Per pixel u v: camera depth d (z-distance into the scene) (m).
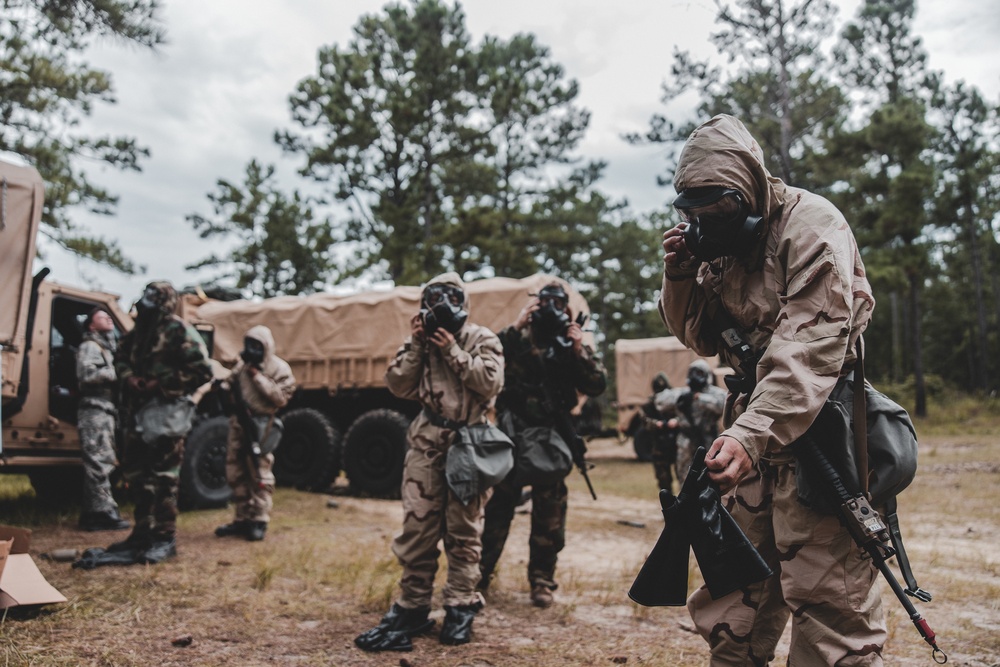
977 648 3.24
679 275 2.11
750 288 1.96
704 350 2.22
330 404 10.07
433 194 24.27
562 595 4.19
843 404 1.82
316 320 9.87
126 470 4.62
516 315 8.95
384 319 9.48
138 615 3.40
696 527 1.69
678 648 3.21
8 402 5.71
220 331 10.27
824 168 22.80
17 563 3.40
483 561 4.12
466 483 3.21
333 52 22.28
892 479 1.80
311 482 9.37
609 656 3.08
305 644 3.19
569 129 25.06
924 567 4.89
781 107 19.25
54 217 13.27
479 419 3.39
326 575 4.39
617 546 5.91
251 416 5.60
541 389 3.92
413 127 21.14
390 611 3.35
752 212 1.89
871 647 1.77
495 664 2.99
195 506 6.89
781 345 1.72
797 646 1.84
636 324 39.53
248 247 30.48
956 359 36.22
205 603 3.72
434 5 21.39
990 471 11.08
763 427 1.64
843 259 1.75
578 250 27.81
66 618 3.31
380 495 8.96
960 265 36.59
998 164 30.39
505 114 22.23
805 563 1.82
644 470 13.71
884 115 21.98
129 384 4.53
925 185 22.02
